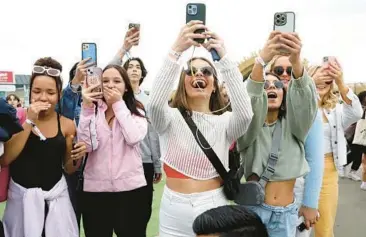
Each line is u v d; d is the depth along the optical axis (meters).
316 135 3.07
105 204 3.54
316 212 3.10
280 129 2.92
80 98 3.87
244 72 3.68
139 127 3.54
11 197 3.12
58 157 3.19
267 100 2.83
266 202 2.89
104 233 3.59
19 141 3.02
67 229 3.18
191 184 2.73
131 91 3.70
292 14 2.71
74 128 3.41
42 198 3.07
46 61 3.21
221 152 2.79
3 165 3.08
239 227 1.54
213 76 2.87
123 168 3.47
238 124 2.71
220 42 2.62
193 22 2.59
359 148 8.84
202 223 1.56
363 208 7.05
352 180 9.87
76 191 3.71
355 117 4.15
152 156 4.52
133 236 3.68
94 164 3.46
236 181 2.78
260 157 2.90
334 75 3.77
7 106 2.81
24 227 3.02
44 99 3.13
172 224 2.76
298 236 3.18
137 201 3.70
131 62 4.80
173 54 2.61
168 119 2.79
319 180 3.08
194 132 2.75
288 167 2.86
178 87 2.88
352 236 5.50
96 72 3.41
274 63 3.06
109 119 3.55
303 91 2.68
